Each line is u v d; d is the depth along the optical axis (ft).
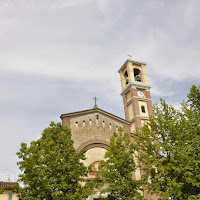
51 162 72.38
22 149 74.69
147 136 81.10
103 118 113.50
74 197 69.62
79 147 102.73
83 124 108.58
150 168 80.84
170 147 71.61
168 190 71.41
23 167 70.74
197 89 83.15
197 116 78.43
